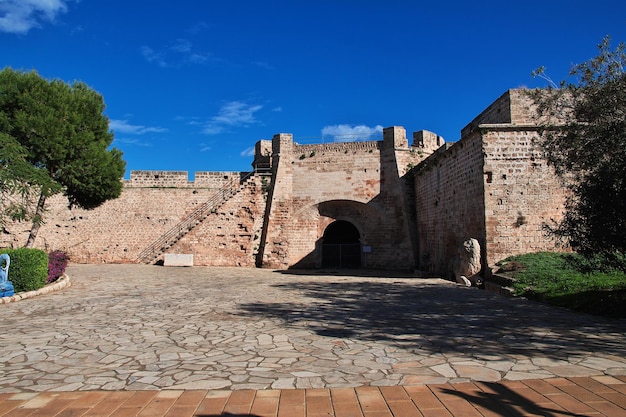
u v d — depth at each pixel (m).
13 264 13.49
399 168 28.56
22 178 15.59
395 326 8.49
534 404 4.26
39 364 5.99
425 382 5.00
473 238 17.78
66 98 19.80
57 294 14.10
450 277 19.45
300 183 29.78
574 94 10.19
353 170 29.31
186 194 30.94
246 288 16.16
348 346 6.87
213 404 4.39
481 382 4.95
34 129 18.19
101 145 21.12
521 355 6.11
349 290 15.39
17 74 19.50
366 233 29.12
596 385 4.77
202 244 29.30
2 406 4.38
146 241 30.34
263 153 32.44
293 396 4.60
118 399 4.57
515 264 15.10
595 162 9.56
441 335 7.56
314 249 29.14
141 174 30.92
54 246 29.73
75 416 4.12
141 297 13.40
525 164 16.81
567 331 7.68
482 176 16.94
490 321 8.81
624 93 9.16
